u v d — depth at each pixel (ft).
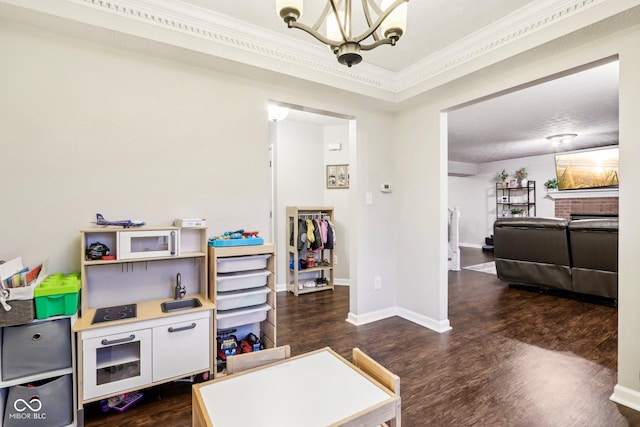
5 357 5.04
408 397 6.40
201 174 7.60
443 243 9.96
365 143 10.66
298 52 8.06
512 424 5.60
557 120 15.75
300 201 15.46
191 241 7.43
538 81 7.50
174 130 7.30
